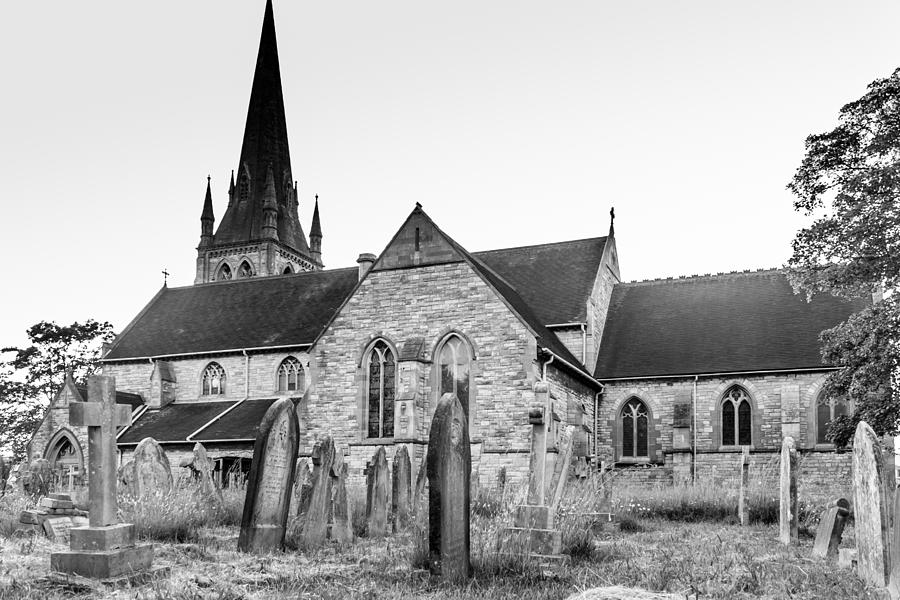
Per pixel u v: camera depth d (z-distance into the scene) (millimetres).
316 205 97938
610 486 26406
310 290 54938
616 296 51562
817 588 13359
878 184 29812
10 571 13070
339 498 20109
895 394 28922
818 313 44938
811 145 32188
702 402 43688
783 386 42219
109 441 13438
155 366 52281
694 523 28844
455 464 13781
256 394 50594
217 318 55281
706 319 47375
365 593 12297
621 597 9367
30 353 74688
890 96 30656
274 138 88438
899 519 12984
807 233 31000
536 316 46094
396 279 40750
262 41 89938
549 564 14945
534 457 16562
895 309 28625
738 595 12445
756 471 39688
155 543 17578
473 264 39312
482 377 38125
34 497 27828
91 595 11789
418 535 15234
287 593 12250
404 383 38781
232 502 24594
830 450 40750
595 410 45438
